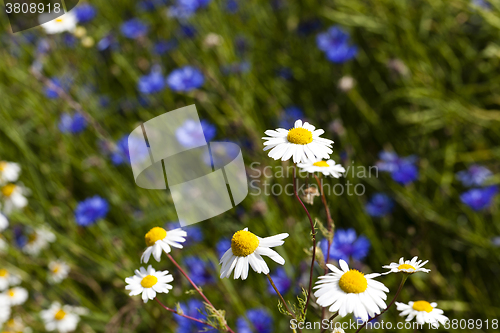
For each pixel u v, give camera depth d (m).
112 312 0.79
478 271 0.73
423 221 0.77
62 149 0.98
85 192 1.00
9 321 0.77
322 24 1.09
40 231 0.85
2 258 0.86
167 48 1.10
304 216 0.75
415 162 0.85
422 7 1.00
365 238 0.68
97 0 1.21
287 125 0.94
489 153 0.82
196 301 0.68
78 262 0.87
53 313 0.76
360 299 0.44
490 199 0.75
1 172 0.90
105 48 1.13
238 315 0.67
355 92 0.92
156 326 0.69
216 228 0.77
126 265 0.75
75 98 1.05
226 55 1.03
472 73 0.94
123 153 0.91
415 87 0.93
